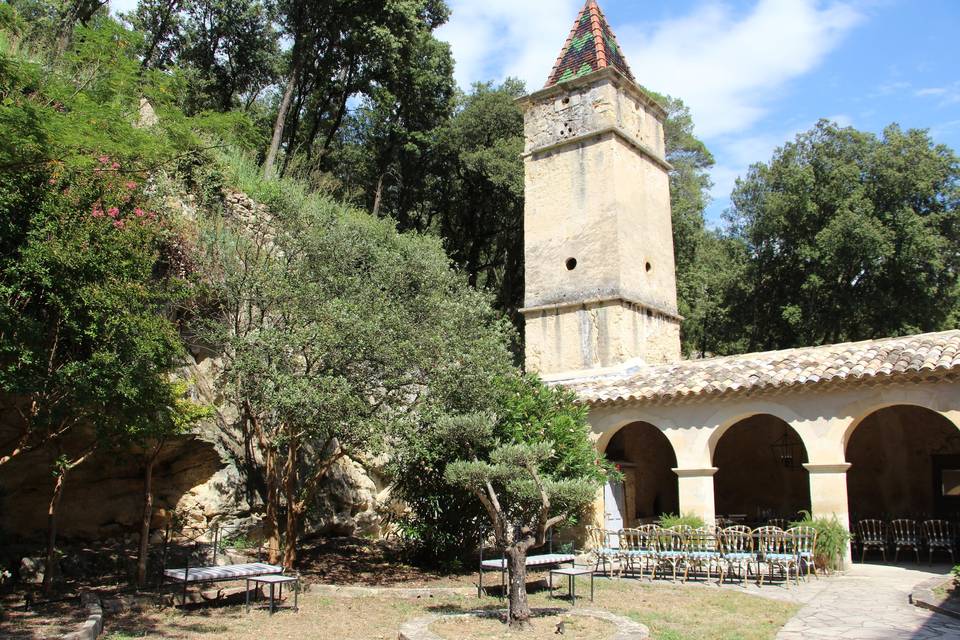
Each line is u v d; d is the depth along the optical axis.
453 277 14.48
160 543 12.77
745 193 33.09
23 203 8.74
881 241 26.47
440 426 10.16
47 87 9.74
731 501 19.42
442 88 31.48
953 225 27.58
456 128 31.05
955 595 10.37
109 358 8.51
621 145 19.72
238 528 13.88
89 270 8.77
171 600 10.03
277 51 31.22
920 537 14.89
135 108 11.98
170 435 10.83
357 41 27.22
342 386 10.87
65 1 19.50
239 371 11.36
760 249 31.72
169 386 10.14
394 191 34.19
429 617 9.08
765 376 14.23
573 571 10.81
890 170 27.86
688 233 31.72
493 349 13.52
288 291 12.04
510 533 10.81
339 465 16.31
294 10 27.05
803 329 29.78
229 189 16.64
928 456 17.08
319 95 30.73
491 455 9.26
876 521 15.58
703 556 12.43
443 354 12.35
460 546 14.50
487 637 8.05
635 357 18.69
